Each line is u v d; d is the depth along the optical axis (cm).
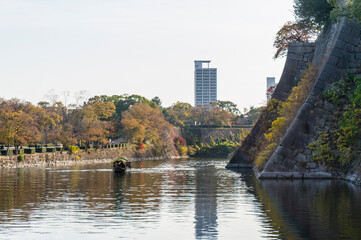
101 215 2955
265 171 5288
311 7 6619
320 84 5250
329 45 5959
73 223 2694
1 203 3516
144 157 16525
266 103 8181
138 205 3388
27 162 9794
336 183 4675
